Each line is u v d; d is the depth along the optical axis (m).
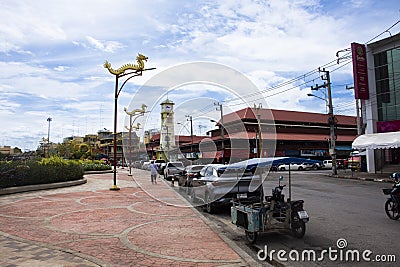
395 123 26.81
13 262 5.25
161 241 6.79
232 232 8.11
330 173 30.83
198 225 8.38
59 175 18.48
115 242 6.65
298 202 7.23
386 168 28.52
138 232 7.57
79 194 14.97
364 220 8.80
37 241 6.64
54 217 9.30
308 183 20.47
